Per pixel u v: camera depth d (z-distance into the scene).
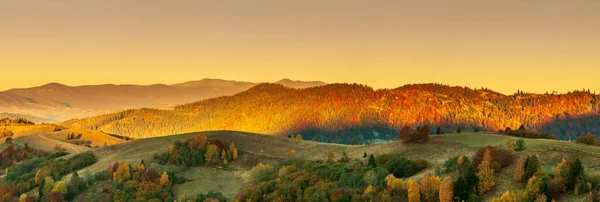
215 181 136.00
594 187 69.75
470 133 139.75
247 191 110.56
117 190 125.31
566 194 69.81
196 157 154.88
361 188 93.31
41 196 131.75
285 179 114.19
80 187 136.12
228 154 158.25
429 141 129.12
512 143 101.50
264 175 129.38
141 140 199.75
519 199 69.50
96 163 172.00
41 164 175.62
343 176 103.00
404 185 86.38
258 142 180.50
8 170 183.75
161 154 167.38
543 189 70.50
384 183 92.56
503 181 81.56
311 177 108.50
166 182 131.12
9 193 140.75
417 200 81.12
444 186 78.31
